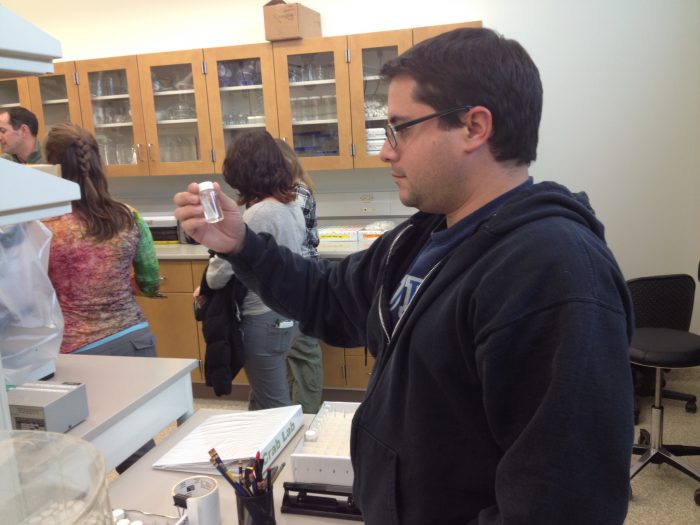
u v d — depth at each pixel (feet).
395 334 2.67
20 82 12.73
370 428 2.82
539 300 2.06
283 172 7.10
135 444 4.91
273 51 11.42
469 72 2.37
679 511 7.16
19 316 4.66
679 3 10.45
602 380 1.94
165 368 5.53
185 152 12.41
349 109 11.28
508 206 2.38
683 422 9.32
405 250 3.20
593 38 10.92
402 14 11.71
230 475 3.38
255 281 3.67
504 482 2.04
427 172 2.53
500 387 2.10
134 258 7.29
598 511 1.92
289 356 9.06
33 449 2.95
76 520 2.62
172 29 12.76
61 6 13.15
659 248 11.31
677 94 10.75
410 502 2.58
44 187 2.35
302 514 3.59
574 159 11.39
